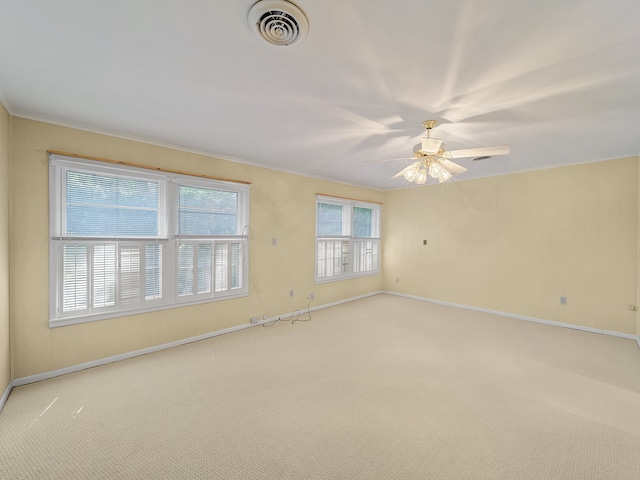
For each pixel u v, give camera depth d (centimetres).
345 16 137
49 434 192
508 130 279
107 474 161
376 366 291
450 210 535
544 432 196
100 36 153
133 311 310
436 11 133
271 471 164
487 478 159
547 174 429
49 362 264
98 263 289
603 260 387
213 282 373
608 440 188
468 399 234
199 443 185
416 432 196
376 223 626
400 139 307
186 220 351
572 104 223
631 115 243
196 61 175
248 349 332
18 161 249
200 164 357
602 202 387
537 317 438
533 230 442
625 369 286
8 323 240
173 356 313
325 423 204
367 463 169
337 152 359
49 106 237
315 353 322
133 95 218
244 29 147
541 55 163
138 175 311
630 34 145
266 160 399
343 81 195
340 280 546
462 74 184
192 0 128
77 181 279
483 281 493
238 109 240
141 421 206
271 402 229
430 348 337
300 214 474
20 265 251
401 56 167
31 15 137
